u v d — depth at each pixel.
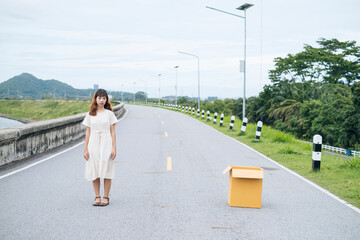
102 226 4.81
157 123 26.84
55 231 4.59
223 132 20.92
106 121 5.77
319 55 50.59
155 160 10.64
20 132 10.03
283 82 43.06
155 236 4.47
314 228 4.93
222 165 10.05
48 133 12.67
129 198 6.34
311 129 31.81
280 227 4.94
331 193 7.11
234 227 4.90
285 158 11.56
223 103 82.94
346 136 27.98
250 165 10.23
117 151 12.42
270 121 42.06
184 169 9.30
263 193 7.03
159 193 6.73
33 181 7.57
